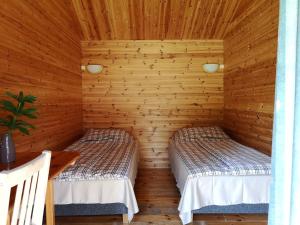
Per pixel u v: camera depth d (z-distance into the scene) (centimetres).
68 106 371
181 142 396
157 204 288
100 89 447
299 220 108
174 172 360
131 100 448
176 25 401
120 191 239
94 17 380
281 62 111
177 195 317
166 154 452
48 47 297
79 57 431
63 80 349
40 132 273
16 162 176
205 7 359
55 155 199
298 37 105
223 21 393
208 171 240
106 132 422
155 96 448
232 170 240
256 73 317
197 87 448
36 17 265
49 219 185
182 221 234
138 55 445
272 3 274
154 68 446
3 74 205
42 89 279
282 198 114
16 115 180
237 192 239
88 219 251
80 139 407
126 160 289
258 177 240
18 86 229
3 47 205
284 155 113
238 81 379
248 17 339
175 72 446
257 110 317
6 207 92
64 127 353
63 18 347
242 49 363
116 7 357
